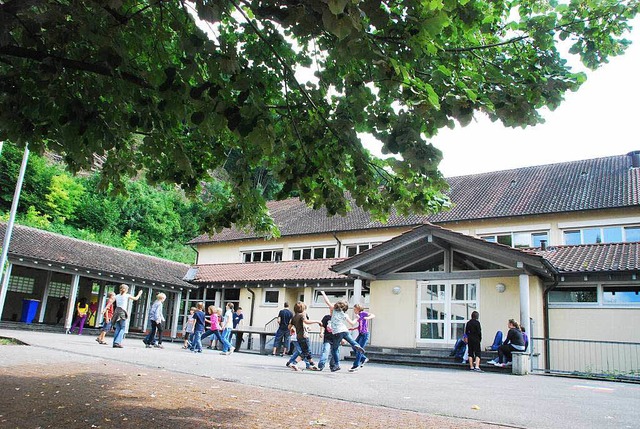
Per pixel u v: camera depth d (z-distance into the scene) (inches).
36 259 930.1
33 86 220.5
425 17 167.5
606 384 497.4
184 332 1162.6
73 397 233.8
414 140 195.8
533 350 658.2
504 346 595.8
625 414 281.6
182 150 251.1
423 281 772.6
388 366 634.8
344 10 140.9
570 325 737.6
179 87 193.6
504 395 350.3
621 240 882.1
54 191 1859.0
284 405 253.0
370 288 818.2
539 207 967.6
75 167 281.1
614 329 708.7
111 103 235.0
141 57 239.1
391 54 175.5
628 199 887.7
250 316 1124.5
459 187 1224.8
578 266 725.3
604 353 702.5
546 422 243.6
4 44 178.5
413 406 277.1
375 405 275.6
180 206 2448.3
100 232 2000.5
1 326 925.8
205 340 1054.4
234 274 1183.6
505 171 1259.8
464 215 1035.3
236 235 1396.4
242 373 402.6
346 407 260.5
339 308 492.4
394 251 761.0
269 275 1106.1
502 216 975.6
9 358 379.2
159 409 217.9
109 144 225.8
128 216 2166.6
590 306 730.8
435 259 787.4
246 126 187.0
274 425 199.6
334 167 257.8
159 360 466.0
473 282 729.0
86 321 1148.5
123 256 1196.5
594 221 903.1
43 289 1239.5
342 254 1190.3
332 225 1234.6
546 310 746.8
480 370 593.6
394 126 197.9
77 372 326.0
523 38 229.6
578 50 234.2
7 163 1782.7
